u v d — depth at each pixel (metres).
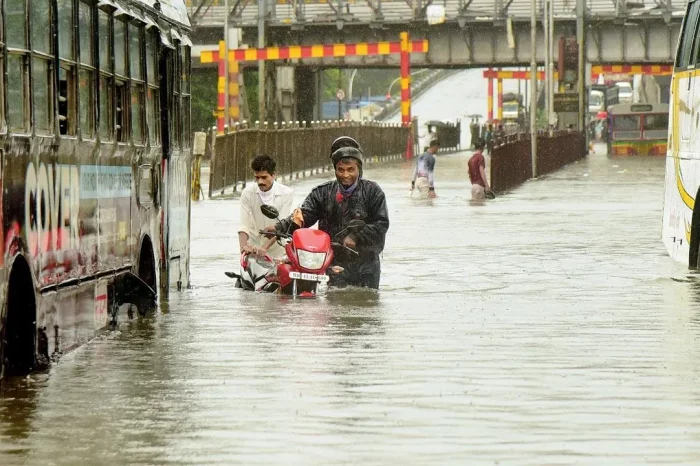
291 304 29.89
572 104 169.38
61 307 22.03
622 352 22.91
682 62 42.19
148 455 15.46
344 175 31.50
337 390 19.33
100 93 24.33
